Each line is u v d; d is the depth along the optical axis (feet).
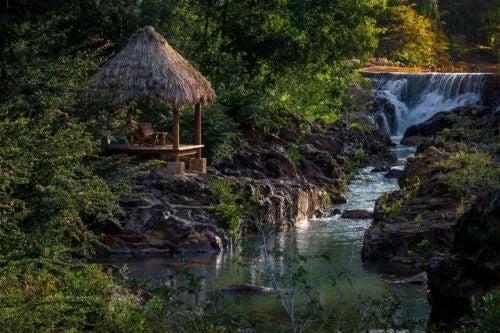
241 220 74.43
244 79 115.85
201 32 123.44
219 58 116.67
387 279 57.26
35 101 62.69
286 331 41.16
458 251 45.65
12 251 42.42
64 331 37.58
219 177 81.92
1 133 48.37
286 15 123.54
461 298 43.57
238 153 95.81
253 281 55.26
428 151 86.53
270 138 108.47
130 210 68.54
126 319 37.99
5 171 46.03
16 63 66.23
